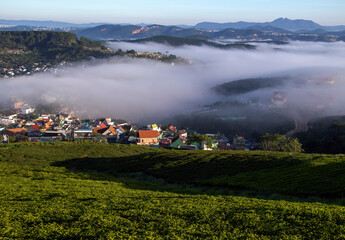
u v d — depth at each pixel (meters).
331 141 100.19
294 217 22.27
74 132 115.81
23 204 27.31
